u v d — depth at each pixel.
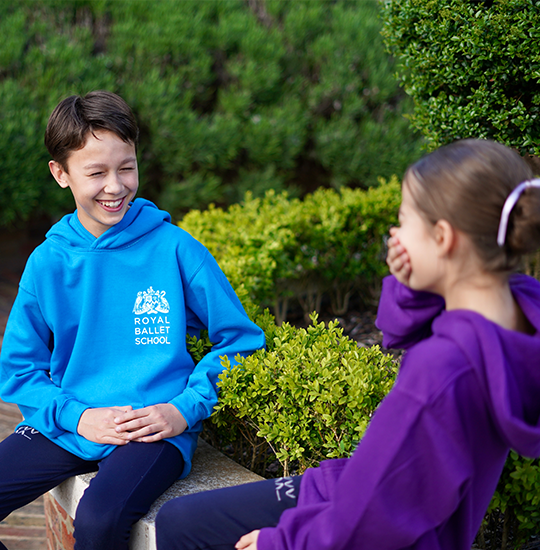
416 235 1.17
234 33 5.96
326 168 6.25
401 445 1.09
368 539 1.12
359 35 6.00
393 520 1.10
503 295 1.18
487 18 2.09
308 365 1.83
